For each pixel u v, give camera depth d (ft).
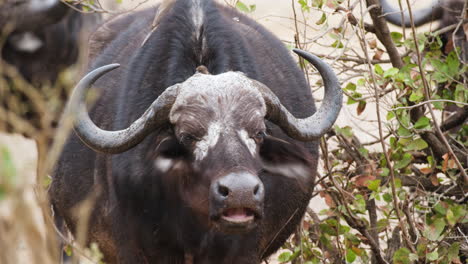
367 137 94.53
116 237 55.47
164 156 50.55
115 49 63.16
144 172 51.47
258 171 48.11
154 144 50.93
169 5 57.47
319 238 63.67
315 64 52.34
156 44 55.62
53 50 91.97
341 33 62.54
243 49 56.29
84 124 48.88
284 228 62.18
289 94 60.44
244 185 44.42
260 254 58.65
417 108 65.16
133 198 52.37
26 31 89.97
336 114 51.85
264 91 50.06
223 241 53.62
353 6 62.59
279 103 50.44
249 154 47.14
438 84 68.49
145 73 54.70
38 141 39.50
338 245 63.26
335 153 67.51
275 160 52.90
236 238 54.13
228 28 56.59
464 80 64.23
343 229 62.85
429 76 63.77
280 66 62.39
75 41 92.38
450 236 63.87
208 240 53.52
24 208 29.96
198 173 47.88
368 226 64.80
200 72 52.08
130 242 54.24
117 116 55.26
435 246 60.54
